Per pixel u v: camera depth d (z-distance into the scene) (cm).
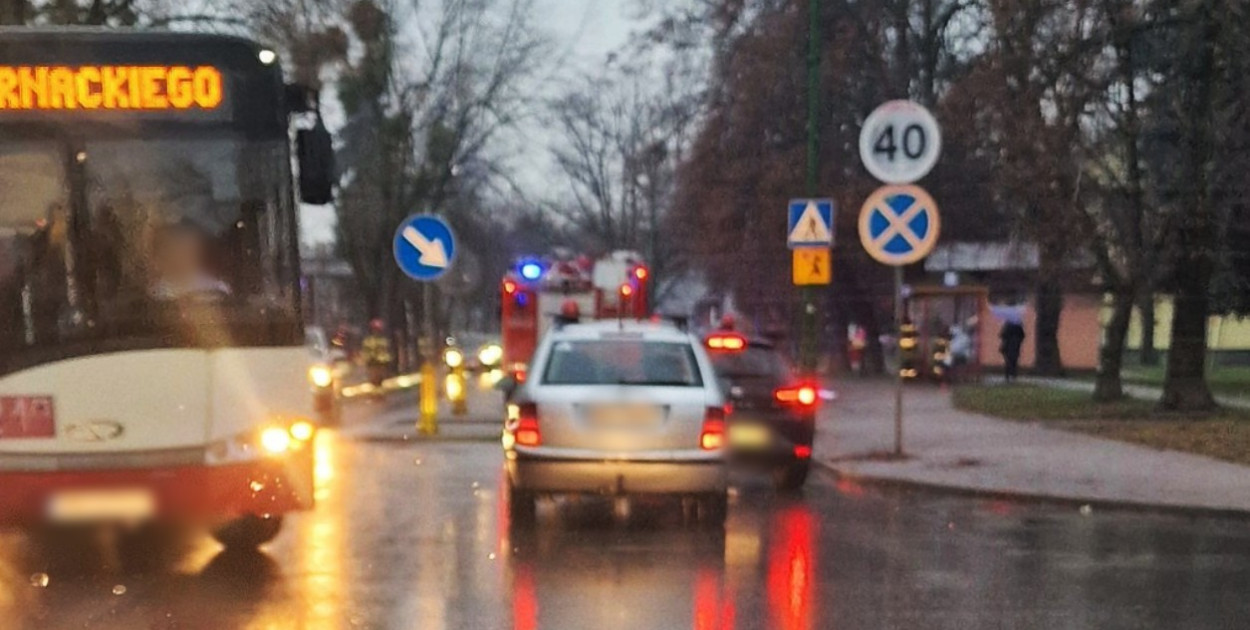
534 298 4428
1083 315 7025
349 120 6088
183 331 1464
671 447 1816
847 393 5166
